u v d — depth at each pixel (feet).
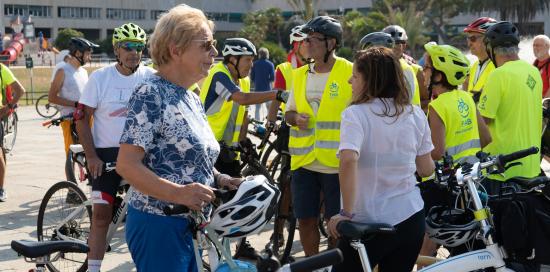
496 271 12.07
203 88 20.03
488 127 17.19
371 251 11.83
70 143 26.73
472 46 21.74
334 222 11.60
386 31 21.70
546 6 192.85
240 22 280.51
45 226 19.02
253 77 51.72
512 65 17.29
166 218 10.39
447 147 15.44
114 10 259.39
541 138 19.03
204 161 10.51
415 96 18.25
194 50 10.27
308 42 17.02
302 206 17.60
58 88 26.68
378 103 11.76
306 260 8.82
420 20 165.68
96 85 16.80
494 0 188.24
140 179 9.91
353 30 166.09
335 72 16.89
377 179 11.77
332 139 16.75
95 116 16.98
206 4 271.08
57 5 248.52
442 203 13.19
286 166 20.52
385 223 11.35
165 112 10.17
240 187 9.97
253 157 21.57
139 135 9.98
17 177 33.04
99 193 16.42
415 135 12.07
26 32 209.36
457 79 15.34
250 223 9.95
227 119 20.29
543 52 27.99
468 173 12.45
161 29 10.35
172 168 10.27
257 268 9.10
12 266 19.47
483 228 12.12
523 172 17.04
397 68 11.79
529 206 12.12
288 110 17.83
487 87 17.22
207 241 10.51
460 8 196.03
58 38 189.26
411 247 12.07
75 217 18.15
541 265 12.84
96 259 16.39
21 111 71.97
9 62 170.91
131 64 16.87
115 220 16.62
